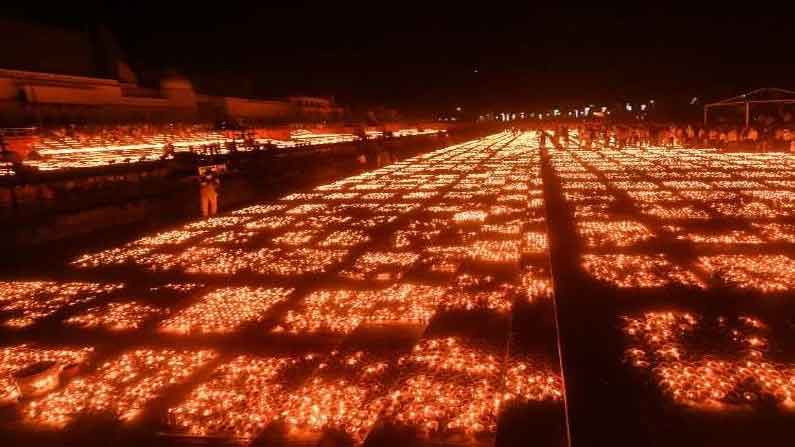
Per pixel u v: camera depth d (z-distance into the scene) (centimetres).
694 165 2847
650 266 1036
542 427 536
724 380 612
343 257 1212
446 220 1592
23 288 1067
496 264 1084
